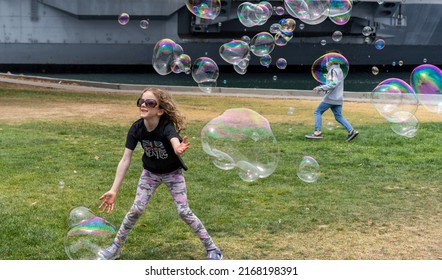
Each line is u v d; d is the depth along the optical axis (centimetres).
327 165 1005
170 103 529
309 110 1925
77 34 4712
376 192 830
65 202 750
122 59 4753
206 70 1412
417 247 612
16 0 4638
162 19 4716
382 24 4834
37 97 2170
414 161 1048
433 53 4950
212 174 919
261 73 4925
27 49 4697
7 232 630
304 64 4988
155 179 547
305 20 1188
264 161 688
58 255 568
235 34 5019
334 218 705
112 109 1862
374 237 642
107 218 684
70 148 1123
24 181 856
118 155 1062
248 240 627
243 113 718
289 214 719
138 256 574
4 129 1349
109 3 4588
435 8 4825
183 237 629
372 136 1310
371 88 3656
